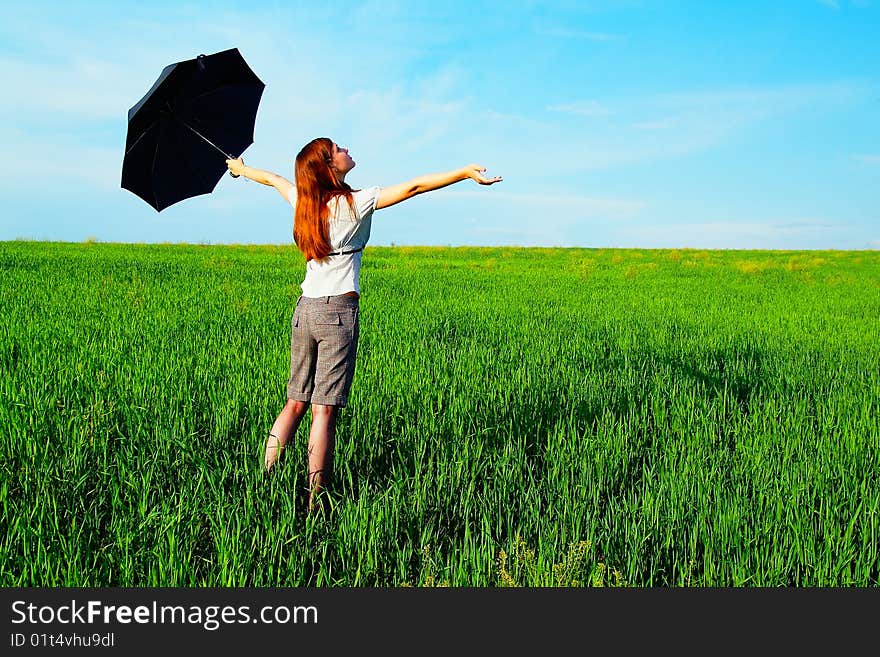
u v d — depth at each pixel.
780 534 3.33
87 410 4.76
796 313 13.33
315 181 3.84
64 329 8.26
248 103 4.79
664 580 3.06
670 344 9.23
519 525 3.41
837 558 3.20
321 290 3.91
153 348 7.21
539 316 11.87
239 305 11.48
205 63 4.36
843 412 5.59
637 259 36.69
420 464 4.09
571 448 4.45
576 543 3.18
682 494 3.62
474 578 2.94
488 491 3.83
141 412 4.72
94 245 36.03
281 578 3.02
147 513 3.39
